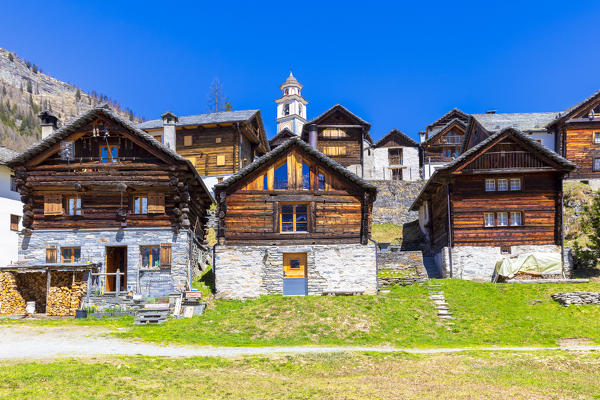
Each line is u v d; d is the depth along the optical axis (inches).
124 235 1122.0
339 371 623.8
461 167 1253.1
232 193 1107.9
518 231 1243.8
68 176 1131.3
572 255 1256.8
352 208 1121.4
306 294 1085.1
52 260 1111.0
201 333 846.5
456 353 727.1
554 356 699.4
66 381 521.3
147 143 1138.7
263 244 1097.4
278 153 1119.6
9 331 829.8
